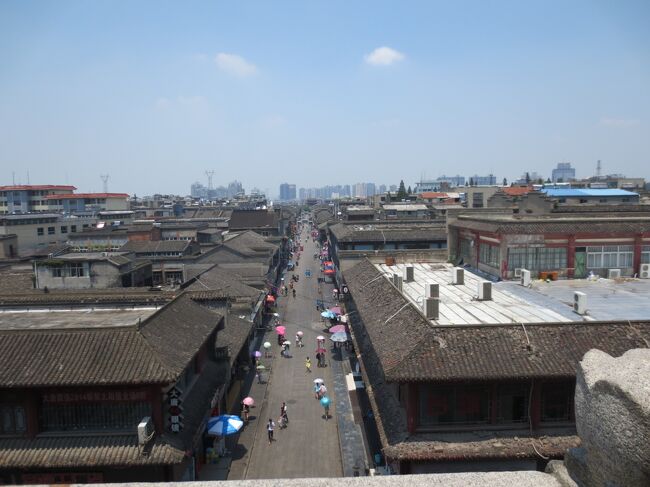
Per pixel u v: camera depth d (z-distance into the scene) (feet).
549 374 70.33
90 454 75.00
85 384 74.02
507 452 69.97
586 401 24.04
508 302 100.63
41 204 478.59
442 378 70.08
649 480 20.79
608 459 22.20
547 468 26.61
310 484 24.76
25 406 76.95
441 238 251.60
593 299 100.53
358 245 253.65
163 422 79.41
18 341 81.20
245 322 154.71
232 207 637.30
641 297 101.50
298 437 120.78
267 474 104.68
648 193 401.08
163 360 78.54
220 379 109.60
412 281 127.54
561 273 120.06
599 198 359.05
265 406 138.92
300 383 154.71
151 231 318.04
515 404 74.79
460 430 73.92
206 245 271.28
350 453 111.24
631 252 120.98
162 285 207.41
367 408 130.21
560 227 120.26
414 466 72.28
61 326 93.61
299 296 277.03
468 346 74.84
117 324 95.09
